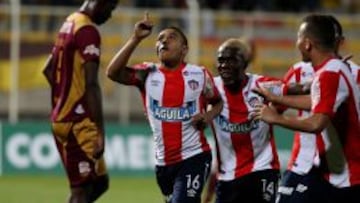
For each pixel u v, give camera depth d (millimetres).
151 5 49781
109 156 43469
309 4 53156
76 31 20312
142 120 44938
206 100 21031
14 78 43531
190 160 20672
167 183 21016
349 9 55406
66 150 20656
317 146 18375
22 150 42938
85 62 20234
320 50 17703
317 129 17234
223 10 50281
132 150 43656
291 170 19797
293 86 20734
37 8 43562
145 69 20844
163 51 20672
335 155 18094
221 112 21031
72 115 20469
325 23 17703
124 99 44594
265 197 21172
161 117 20703
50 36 43656
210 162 20938
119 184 40281
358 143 17953
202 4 50344
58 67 20578
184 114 20672
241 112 20922
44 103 44031
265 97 18188
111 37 44219
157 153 20906
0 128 42812
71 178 20750
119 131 43625
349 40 47344
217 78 21297
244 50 20812
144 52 44469
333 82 17328
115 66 20344
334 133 17984
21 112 43812
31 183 40000
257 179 21047
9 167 42812
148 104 20844
